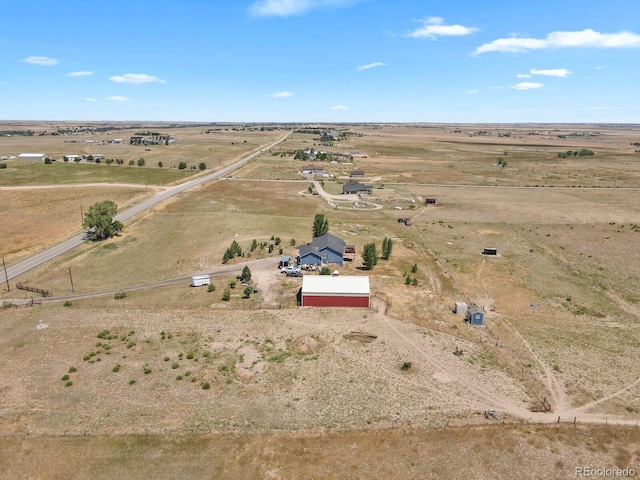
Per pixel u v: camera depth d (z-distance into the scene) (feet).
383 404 137.49
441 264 274.98
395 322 192.95
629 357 167.63
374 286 233.96
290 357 165.89
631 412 133.90
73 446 119.75
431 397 140.97
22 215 388.37
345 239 327.88
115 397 141.79
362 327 188.34
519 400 139.54
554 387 147.02
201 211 400.67
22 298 224.94
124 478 109.09
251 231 337.93
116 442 121.19
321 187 547.08
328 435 123.44
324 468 111.55
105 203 330.95
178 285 239.50
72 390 145.59
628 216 402.11
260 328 188.55
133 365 161.27
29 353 169.99
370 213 418.31
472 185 575.79
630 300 221.66
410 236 339.77
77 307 212.23
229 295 219.41
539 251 304.30
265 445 119.65
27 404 138.21
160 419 130.93
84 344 177.06
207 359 164.76
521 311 208.13
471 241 328.49
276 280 242.99
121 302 217.77
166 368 159.22
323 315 199.72
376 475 109.40
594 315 204.33
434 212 424.87
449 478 108.58
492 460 114.21
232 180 573.74
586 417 131.03
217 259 277.85
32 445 120.16
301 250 270.05
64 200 437.99
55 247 307.17
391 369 157.38
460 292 229.66
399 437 122.52
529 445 119.24
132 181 545.85
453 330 187.21
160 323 194.39
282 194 495.82
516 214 415.23
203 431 125.08
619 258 288.51
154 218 374.22
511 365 160.66
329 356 165.99
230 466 112.47
